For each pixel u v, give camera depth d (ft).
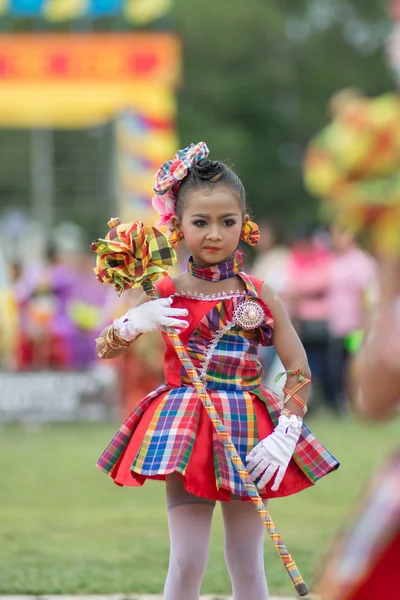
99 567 40.57
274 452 27.76
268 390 29.40
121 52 97.19
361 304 85.20
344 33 245.65
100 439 77.77
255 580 28.78
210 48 225.76
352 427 83.15
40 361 90.38
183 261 81.66
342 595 19.58
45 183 136.15
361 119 18.86
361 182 19.15
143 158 96.78
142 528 48.49
